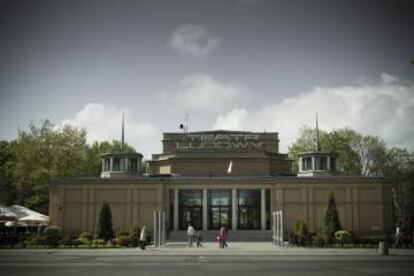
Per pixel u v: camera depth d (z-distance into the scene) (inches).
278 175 3198.8
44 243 2202.3
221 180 2933.1
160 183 2901.1
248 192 3038.9
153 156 3442.4
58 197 2906.0
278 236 2397.9
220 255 1796.3
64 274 1143.0
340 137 4234.7
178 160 3218.5
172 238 2824.8
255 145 3356.3
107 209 2474.2
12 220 2362.2
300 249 2082.9
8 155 3927.2
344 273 1145.4
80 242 2242.9
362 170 4286.4
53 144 3695.9
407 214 4175.7
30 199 3676.2
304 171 3102.9
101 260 1555.1
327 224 2388.0
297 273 1148.5
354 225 2854.3
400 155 4345.5
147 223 2878.9
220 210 3021.7
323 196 2883.9
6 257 1685.5
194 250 2023.9
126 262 1480.1
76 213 2891.2
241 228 3004.4
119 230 2876.5
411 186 4183.1
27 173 3622.0
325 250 2004.2
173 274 1135.6
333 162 3085.6
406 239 2292.1
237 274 1130.7
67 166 3663.9
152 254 1822.1
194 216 3026.6
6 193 3799.2
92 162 4001.0
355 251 1948.8
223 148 3245.6
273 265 1363.2
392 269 1237.1
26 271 1208.8
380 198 2871.6
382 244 1797.5
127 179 2910.9
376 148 4296.3
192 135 3393.2
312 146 4229.8
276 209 2891.2
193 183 2935.5
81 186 2908.5
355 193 2878.9
